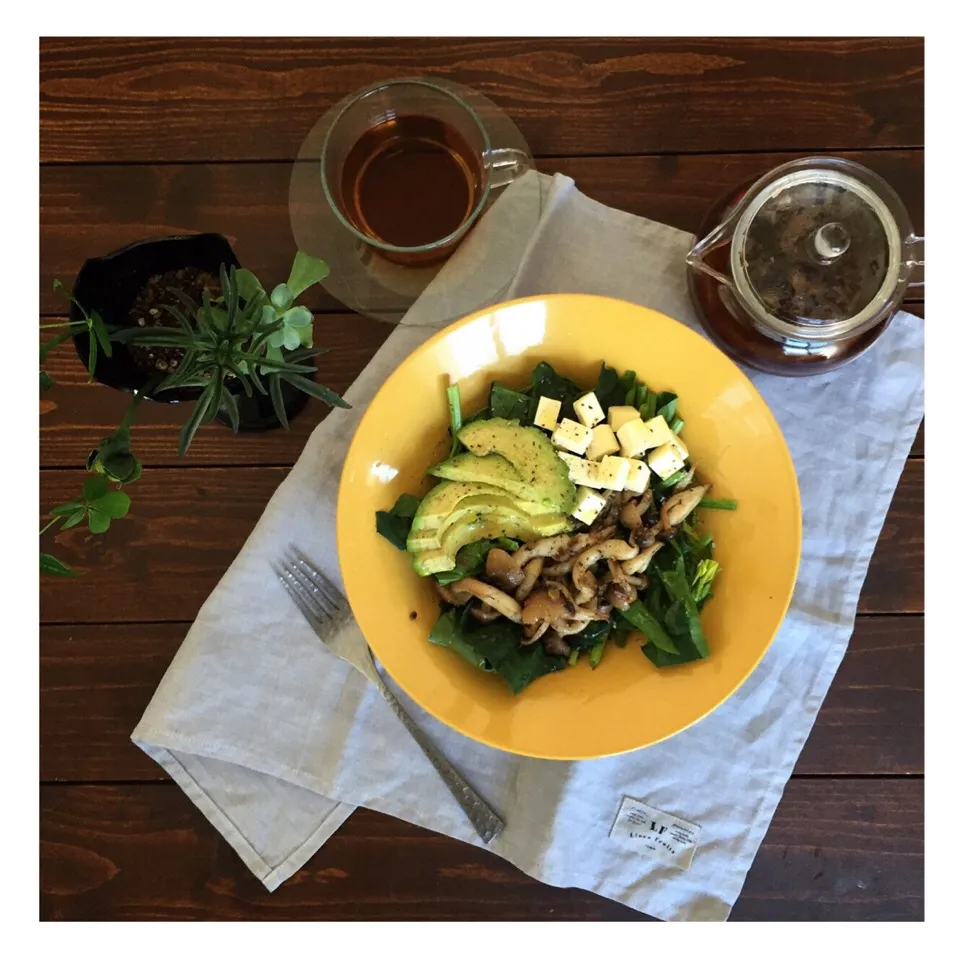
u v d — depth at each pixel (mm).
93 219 607
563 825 577
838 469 593
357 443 525
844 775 592
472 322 534
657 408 559
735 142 611
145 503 604
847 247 508
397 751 589
